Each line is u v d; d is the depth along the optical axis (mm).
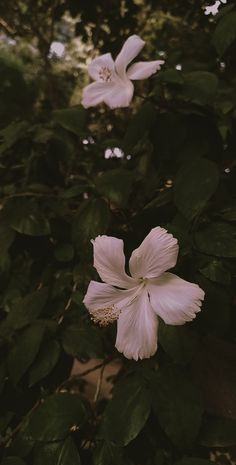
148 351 378
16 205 528
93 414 430
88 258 472
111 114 778
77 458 392
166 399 392
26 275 567
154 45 798
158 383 402
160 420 384
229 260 413
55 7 839
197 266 411
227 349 473
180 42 741
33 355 435
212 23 665
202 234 415
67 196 530
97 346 453
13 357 442
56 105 940
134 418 388
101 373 498
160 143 496
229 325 448
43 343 455
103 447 401
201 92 478
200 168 430
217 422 407
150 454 416
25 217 512
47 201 552
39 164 621
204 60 643
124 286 400
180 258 416
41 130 598
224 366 473
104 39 821
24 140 617
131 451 406
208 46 642
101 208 472
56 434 403
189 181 427
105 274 403
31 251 549
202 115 496
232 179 487
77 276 494
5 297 548
